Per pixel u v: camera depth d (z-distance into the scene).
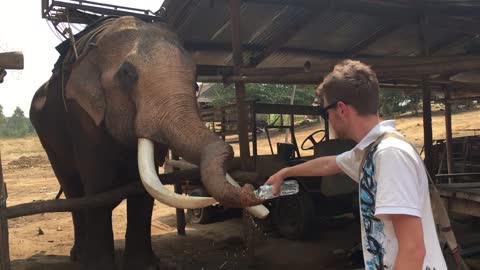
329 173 2.52
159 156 4.74
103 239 4.96
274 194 2.62
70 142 6.02
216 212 9.50
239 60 6.04
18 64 3.75
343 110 2.12
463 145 11.27
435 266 1.94
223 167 3.47
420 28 7.50
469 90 10.61
